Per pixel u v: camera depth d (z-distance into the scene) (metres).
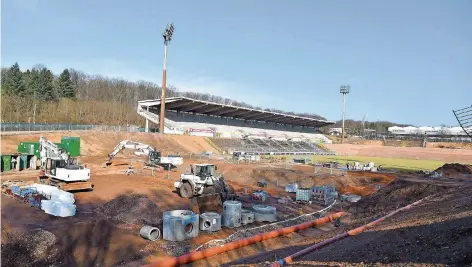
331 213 26.61
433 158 92.00
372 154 101.50
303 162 63.88
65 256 15.50
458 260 8.34
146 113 90.19
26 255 14.97
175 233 18.27
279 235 20.23
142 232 18.25
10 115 92.81
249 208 24.88
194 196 27.75
